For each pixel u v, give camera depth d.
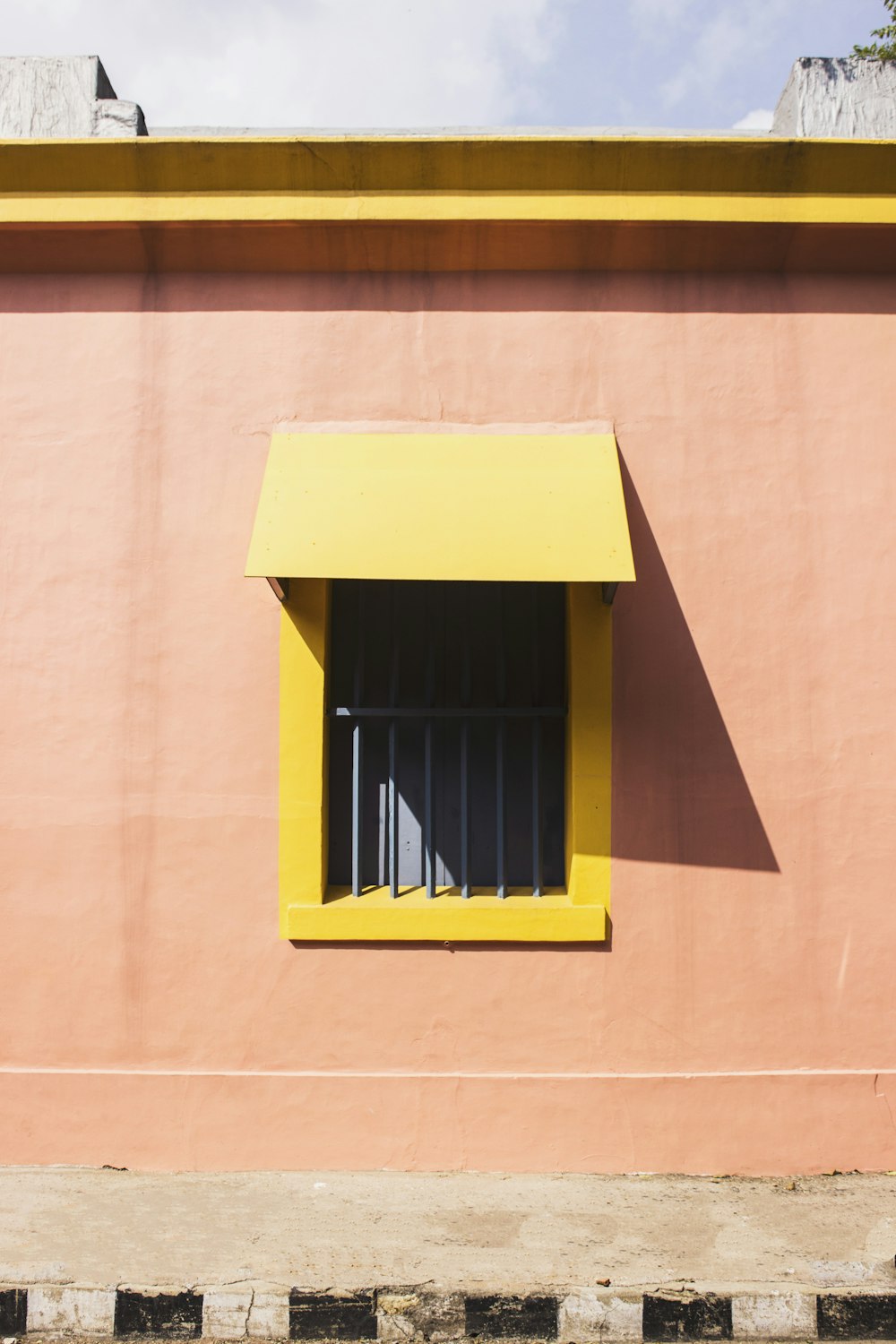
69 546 4.32
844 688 4.28
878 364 4.37
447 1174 4.08
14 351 4.39
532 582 4.22
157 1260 3.39
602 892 4.20
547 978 4.18
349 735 4.48
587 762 4.22
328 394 4.34
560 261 4.35
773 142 4.17
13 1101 4.15
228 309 4.38
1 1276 3.29
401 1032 4.17
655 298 4.38
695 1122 4.13
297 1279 3.28
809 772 4.26
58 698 4.29
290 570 3.74
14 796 4.26
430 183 4.21
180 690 4.27
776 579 4.30
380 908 4.17
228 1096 4.13
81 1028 4.20
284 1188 3.93
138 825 4.24
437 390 4.34
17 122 4.44
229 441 4.34
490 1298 3.21
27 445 4.36
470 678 4.45
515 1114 4.13
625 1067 4.16
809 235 4.28
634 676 4.27
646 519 4.32
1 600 4.32
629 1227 3.63
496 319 4.37
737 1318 3.21
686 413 4.34
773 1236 3.57
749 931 4.21
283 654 4.23
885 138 4.39
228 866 4.22
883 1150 4.14
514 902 4.24
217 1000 4.19
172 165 4.21
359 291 4.38
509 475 4.06
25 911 4.23
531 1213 3.73
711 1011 4.19
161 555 4.31
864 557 4.32
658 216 4.21
